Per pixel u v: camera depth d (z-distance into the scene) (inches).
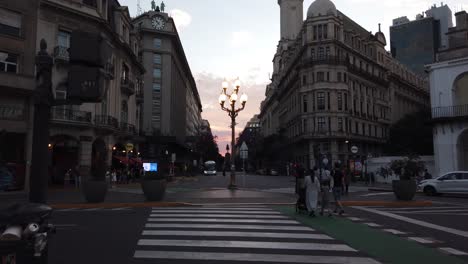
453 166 1339.8
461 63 1346.0
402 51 4869.6
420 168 908.0
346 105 2726.4
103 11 1508.4
